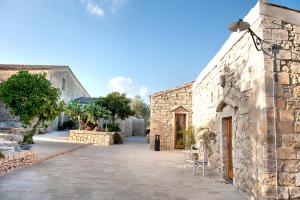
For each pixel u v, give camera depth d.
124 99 24.28
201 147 11.06
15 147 9.16
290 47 5.47
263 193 5.12
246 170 6.12
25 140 14.22
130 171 8.70
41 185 6.34
